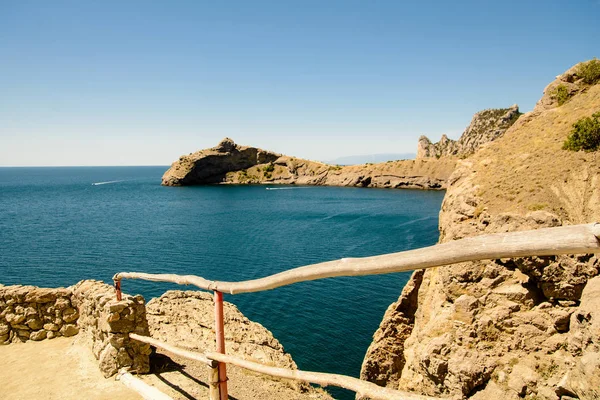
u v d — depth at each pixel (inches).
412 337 743.1
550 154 741.3
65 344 442.9
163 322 637.3
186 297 766.5
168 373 389.4
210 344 567.2
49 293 466.9
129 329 376.8
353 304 1539.1
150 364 404.2
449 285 608.4
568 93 993.5
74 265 2151.8
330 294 1651.1
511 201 667.4
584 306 402.0
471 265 585.3
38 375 372.2
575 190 614.9
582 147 684.1
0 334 450.0
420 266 132.4
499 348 505.7
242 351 573.0
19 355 419.5
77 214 4446.4
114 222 3814.0
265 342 639.8
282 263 2228.1
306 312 1461.6
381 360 860.0
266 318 1409.9
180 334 590.9
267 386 458.9
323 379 180.5
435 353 535.5
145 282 1854.1
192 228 3457.2
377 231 3117.6
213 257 2365.9
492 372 486.9
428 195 6382.9
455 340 534.6
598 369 308.8
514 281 544.4
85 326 444.5
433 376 536.7
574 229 98.0
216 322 233.3
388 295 1638.8
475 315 546.0
